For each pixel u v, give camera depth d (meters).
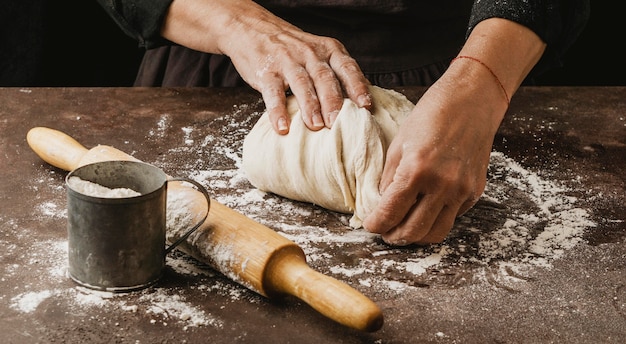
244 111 1.74
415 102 1.80
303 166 1.39
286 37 1.64
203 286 1.18
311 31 1.92
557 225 1.38
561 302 1.17
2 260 1.20
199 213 1.22
